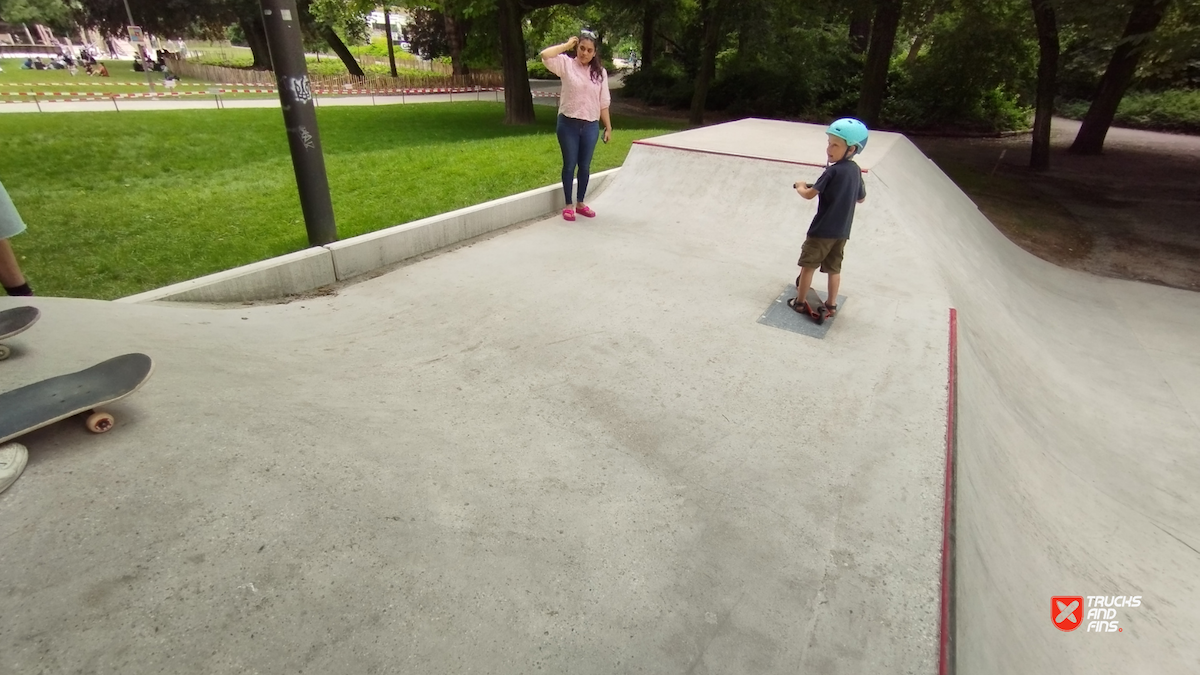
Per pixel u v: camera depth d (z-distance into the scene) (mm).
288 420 2707
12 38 54938
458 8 17625
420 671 1734
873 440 3070
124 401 2590
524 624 1928
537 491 2557
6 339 2799
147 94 19484
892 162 7660
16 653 1591
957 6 20125
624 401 3312
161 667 1621
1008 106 23703
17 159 9094
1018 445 3912
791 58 24703
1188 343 6691
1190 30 12633
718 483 2707
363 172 7996
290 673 1668
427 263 5230
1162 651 2762
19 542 1892
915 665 1914
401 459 2617
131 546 1941
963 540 2539
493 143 10531
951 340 4176
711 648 1925
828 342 4094
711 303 4598
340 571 1995
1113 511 3789
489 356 3709
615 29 28594
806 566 2279
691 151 7309
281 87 4523
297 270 4551
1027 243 10250
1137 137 22688
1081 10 14195
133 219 5887
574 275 5012
